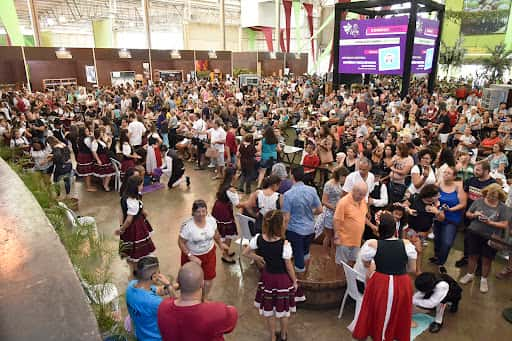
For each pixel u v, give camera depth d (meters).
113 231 5.50
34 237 1.52
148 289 2.46
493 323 3.64
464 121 9.12
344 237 3.76
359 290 3.70
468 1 25.98
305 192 3.71
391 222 2.94
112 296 2.55
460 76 26.56
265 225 3.05
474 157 6.95
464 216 5.05
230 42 36.75
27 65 16.92
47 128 9.11
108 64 20.75
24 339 0.99
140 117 8.98
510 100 13.13
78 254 2.42
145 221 4.27
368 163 4.09
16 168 3.60
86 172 7.22
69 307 1.12
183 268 2.03
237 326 3.60
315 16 36.12
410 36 11.84
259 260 3.16
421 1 12.02
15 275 1.27
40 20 34.50
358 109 11.44
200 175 8.43
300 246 3.79
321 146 6.58
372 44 12.86
